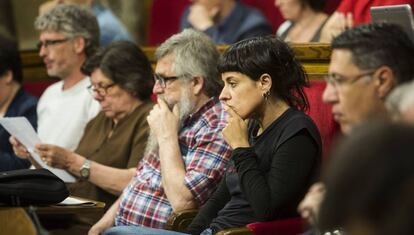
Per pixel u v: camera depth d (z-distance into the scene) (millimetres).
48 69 10289
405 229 2840
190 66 7867
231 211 7027
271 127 6879
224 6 11109
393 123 2971
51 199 7035
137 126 8836
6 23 14883
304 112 7078
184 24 12164
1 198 6934
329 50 8133
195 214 7496
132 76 8812
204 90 7926
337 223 2965
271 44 6891
